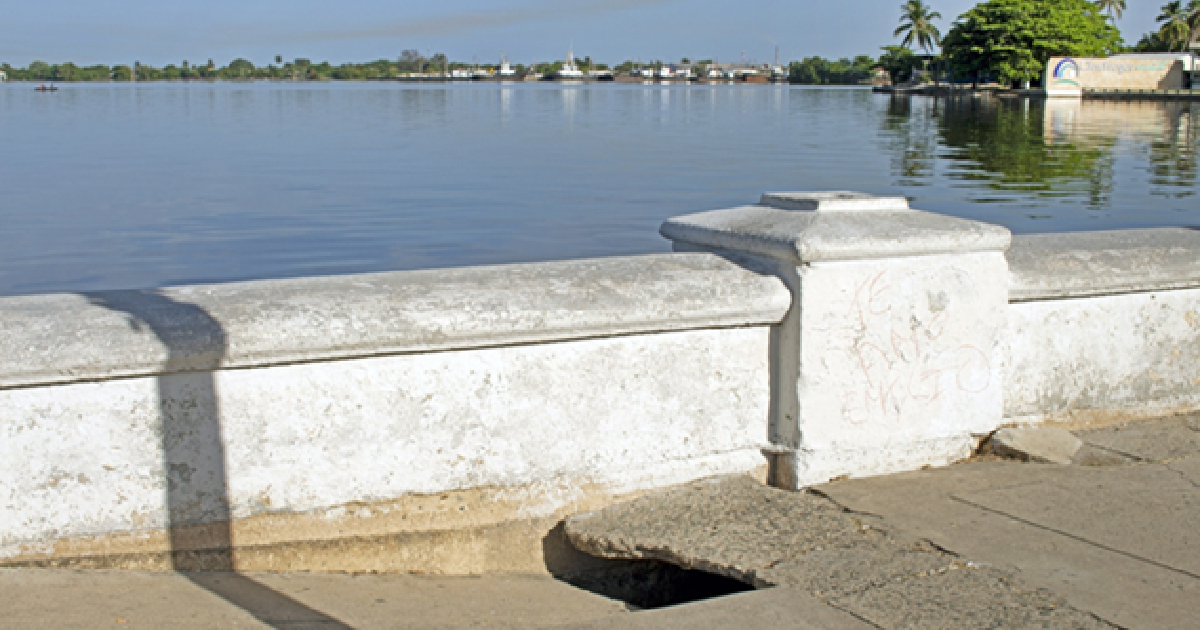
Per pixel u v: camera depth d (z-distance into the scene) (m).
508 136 52.25
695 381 3.16
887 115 75.19
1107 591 2.56
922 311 3.35
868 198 3.42
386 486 2.81
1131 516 3.05
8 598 2.41
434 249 19.30
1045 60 112.56
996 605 2.47
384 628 2.52
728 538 2.84
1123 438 3.76
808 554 2.75
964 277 3.41
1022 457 3.51
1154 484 3.31
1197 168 32.78
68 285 16.52
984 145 43.44
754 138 50.47
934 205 24.77
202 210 23.91
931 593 2.54
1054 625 2.38
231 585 2.62
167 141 47.53
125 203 25.03
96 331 2.48
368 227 21.64
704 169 34.06
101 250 19.17
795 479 3.24
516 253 18.81
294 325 2.61
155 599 2.49
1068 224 21.48
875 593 2.53
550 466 2.99
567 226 21.81
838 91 185.88
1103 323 3.84
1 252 18.92
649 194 27.12
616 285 3.00
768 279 3.17
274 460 2.69
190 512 2.64
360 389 2.74
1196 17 134.00
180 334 2.52
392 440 2.79
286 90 197.62
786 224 3.24
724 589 3.20
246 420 2.65
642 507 3.04
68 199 25.70
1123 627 2.38
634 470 3.10
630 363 3.06
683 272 3.14
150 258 18.50
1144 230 4.19
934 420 3.45
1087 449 3.63
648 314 2.98
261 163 35.97
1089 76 103.12
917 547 2.80
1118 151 39.38
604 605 2.81
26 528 2.52
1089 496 3.20
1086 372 3.85
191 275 17.20
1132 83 102.44
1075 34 109.94
